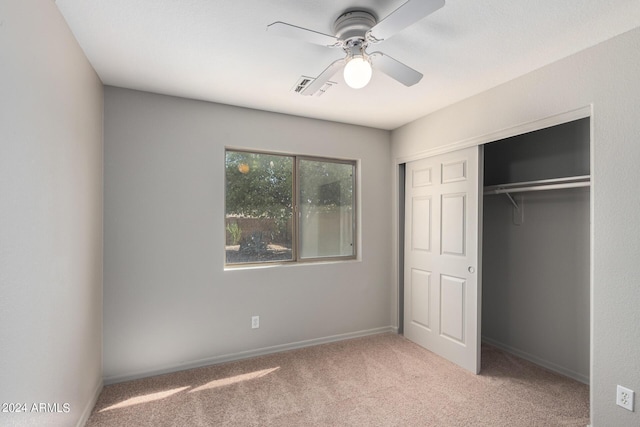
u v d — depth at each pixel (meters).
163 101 2.62
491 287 3.30
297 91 2.56
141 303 2.53
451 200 2.90
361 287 3.47
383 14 1.58
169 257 2.62
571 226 2.61
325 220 3.38
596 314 1.88
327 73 1.85
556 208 2.72
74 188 1.75
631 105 1.73
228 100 2.75
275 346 3.04
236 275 2.88
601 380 1.85
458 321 2.80
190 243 2.70
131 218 2.50
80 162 1.86
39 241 1.33
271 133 3.04
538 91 2.18
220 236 2.81
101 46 1.87
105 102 2.43
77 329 1.81
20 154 1.17
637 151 1.71
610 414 1.81
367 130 3.52
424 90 2.54
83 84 1.92
